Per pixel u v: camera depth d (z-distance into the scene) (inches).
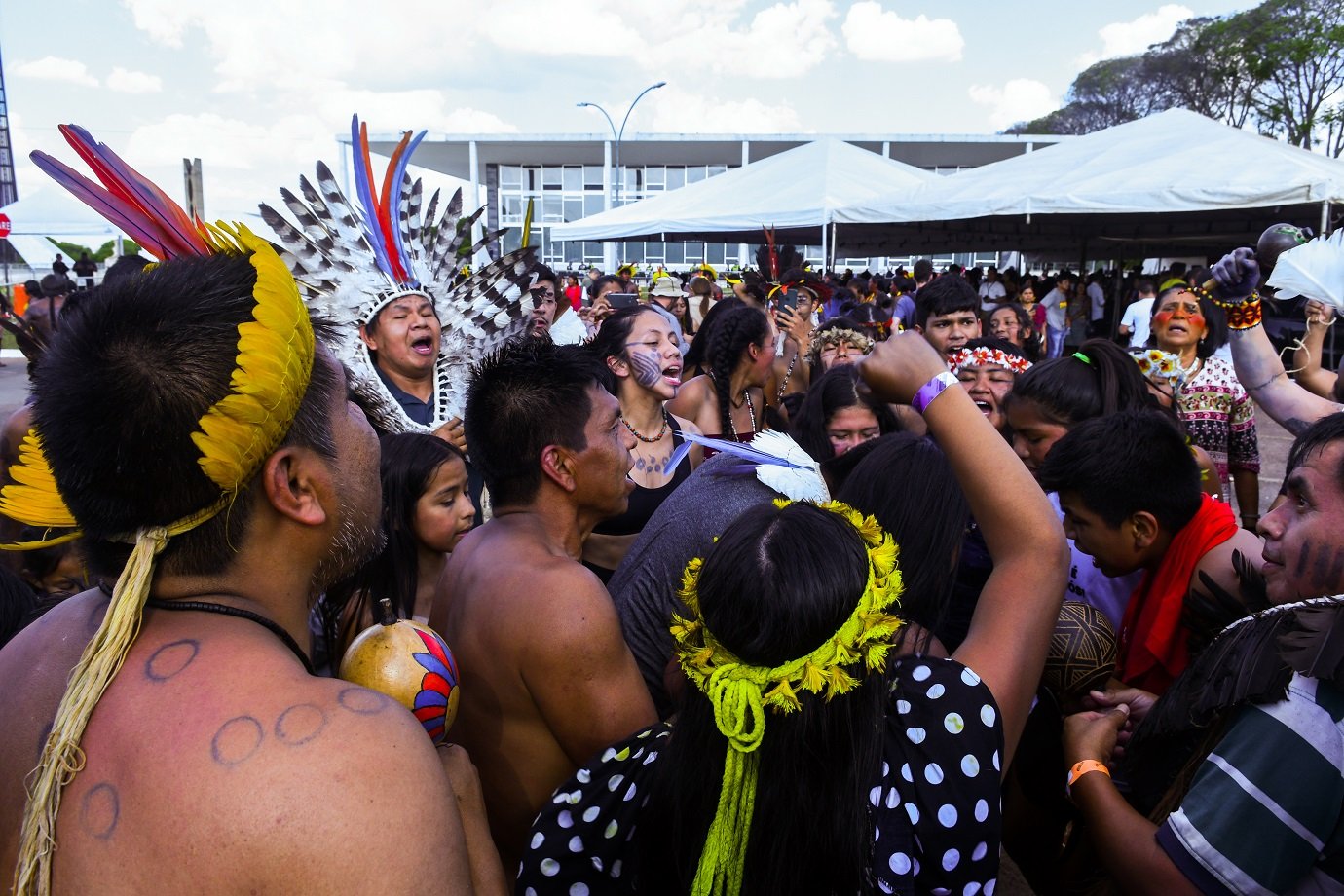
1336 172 353.7
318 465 37.1
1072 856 65.5
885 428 118.3
